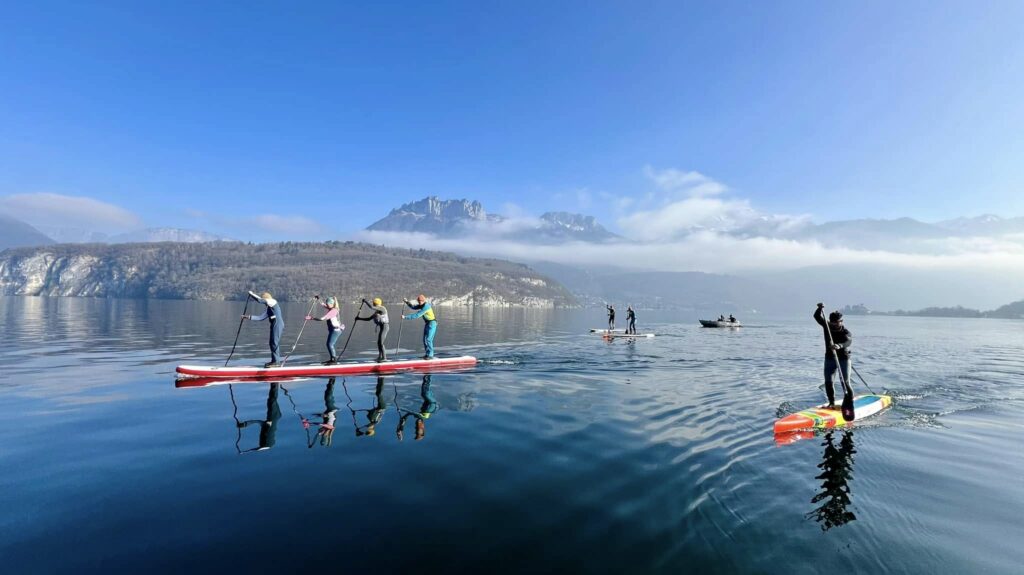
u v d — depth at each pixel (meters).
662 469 6.48
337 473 6.16
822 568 4.23
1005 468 6.88
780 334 43.66
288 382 13.18
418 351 21.80
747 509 5.34
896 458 7.26
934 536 4.86
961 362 21.16
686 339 34.50
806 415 9.27
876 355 24.69
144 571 3.93
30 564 4.02
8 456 6.81
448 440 7.66
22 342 23.39
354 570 3.97
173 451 7.05
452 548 4.35
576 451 7.20
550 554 4.30
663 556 4.33
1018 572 4.21
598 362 18.47
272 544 4.37
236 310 81.62
